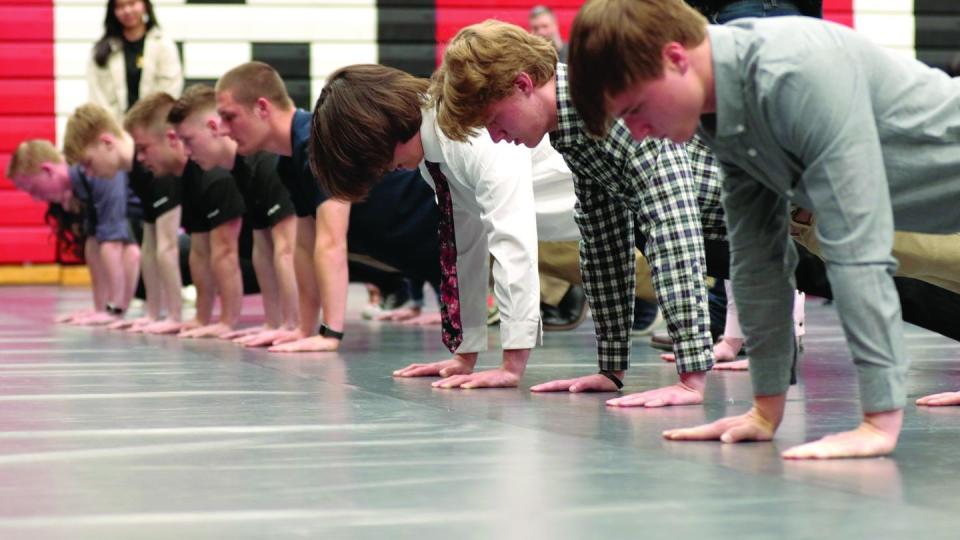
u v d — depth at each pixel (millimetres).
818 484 2613
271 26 15906
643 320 7617
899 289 4832
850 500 2457
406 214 6520
